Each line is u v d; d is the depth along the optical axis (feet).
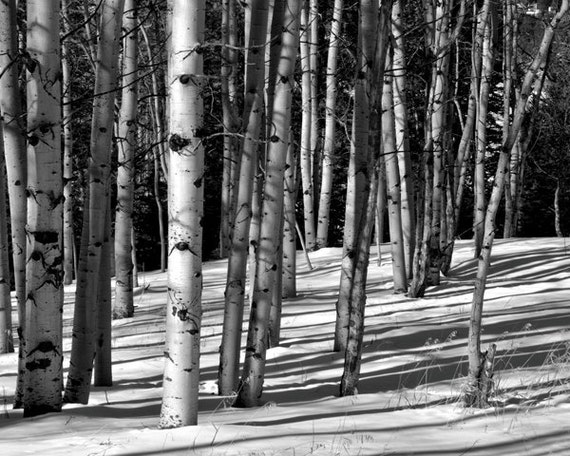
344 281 36.78
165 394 20.86
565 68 97.96
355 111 35.58
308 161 84.38
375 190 26.32
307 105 82.28
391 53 50.85
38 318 23.49
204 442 18.88
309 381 31.09
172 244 20.51
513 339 35.78
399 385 28.48
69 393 27.17
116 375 35.06
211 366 35.55
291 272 57.93
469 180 110.93
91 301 27.14
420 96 82.02
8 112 29.14
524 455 18.29
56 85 23.15
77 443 19.10
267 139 27.35
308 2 76.48
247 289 57.77
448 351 34.88
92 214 26.91
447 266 60.34
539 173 116.57
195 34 20.34
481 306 23.95
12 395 30.99
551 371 28.60
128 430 20.79
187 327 20.61
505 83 57.67
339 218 113.19
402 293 54.49
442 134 54.08
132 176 55.06
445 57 51.90
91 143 27.66
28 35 23.03
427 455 18.17
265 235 26.25
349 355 26.96
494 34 59.26
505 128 56.03
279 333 39.86
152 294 68.44
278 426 21.01
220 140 85.97
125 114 51.65
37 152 22.94
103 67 27.71
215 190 112.98
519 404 23.80
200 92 20.52
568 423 21.25
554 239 73.82
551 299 48.88
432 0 51.03
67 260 79.30
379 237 68.33
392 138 53.42
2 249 44.04
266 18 27.91
